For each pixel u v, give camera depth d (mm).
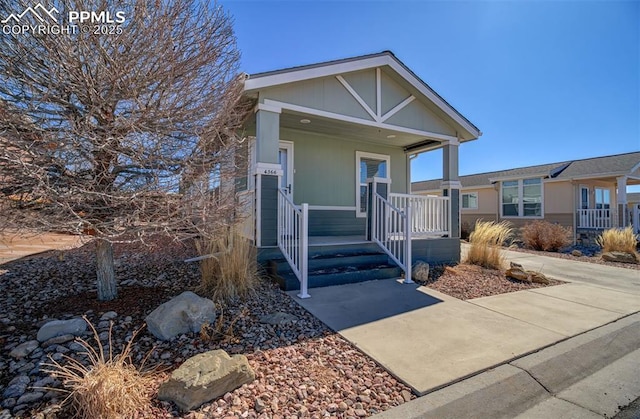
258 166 4938
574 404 2143
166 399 1896
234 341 2740
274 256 5023
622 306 4121
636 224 12422
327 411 1889
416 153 8875
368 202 6188
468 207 17047
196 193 3328
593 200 14141
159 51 2969
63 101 2715
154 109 3064
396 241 5809
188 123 3295
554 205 13398
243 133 6223
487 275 5754
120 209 2994
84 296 3594
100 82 2795
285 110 5262
